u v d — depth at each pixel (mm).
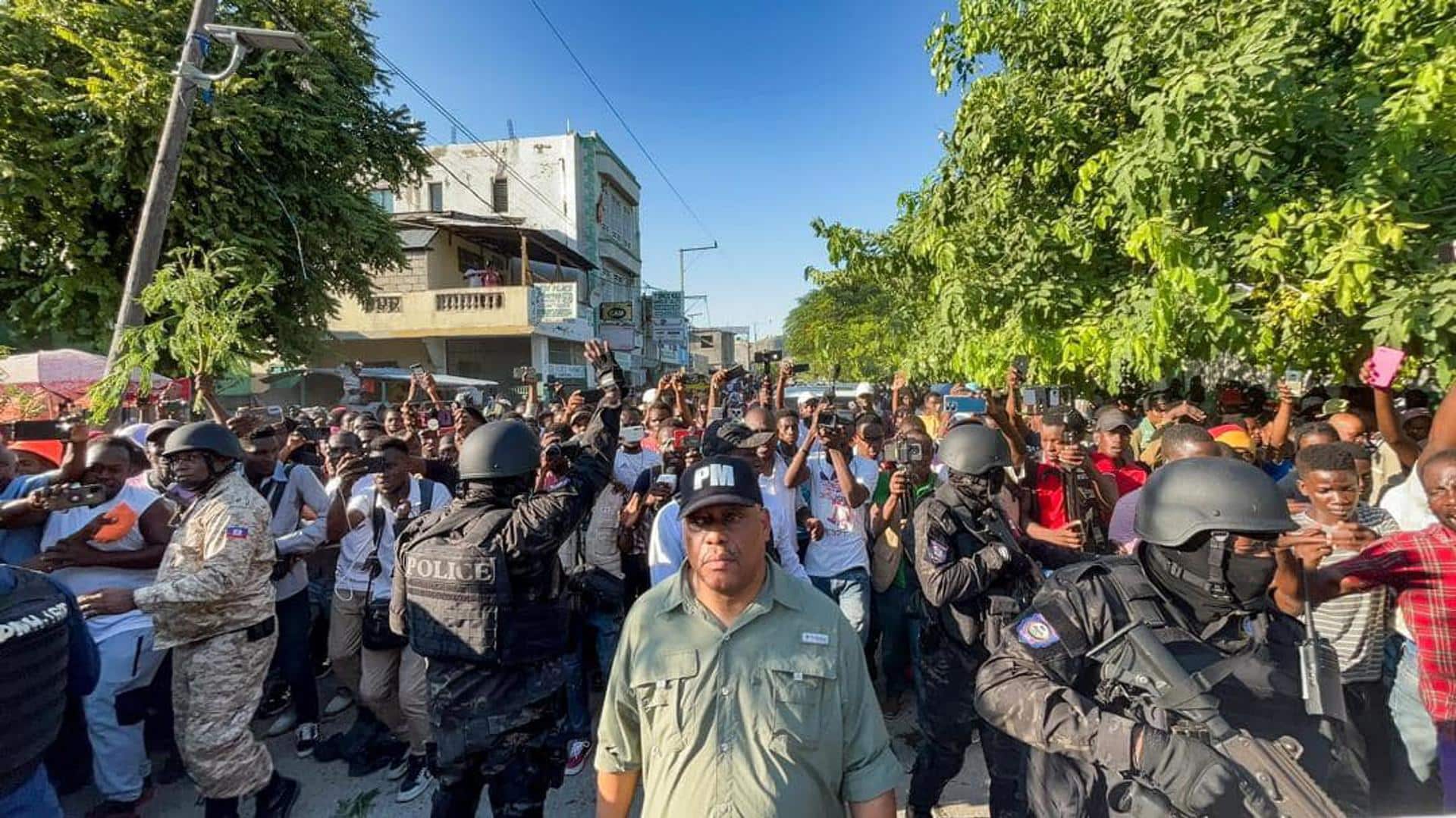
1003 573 2979
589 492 2951
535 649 2756
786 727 1727
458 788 2766
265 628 3219
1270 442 4512
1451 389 2699
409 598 2803
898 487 4078
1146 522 1786
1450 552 2361
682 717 1756
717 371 5570
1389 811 2762
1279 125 4074
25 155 12211
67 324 13602
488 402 19391
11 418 6910
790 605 1863
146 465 4285
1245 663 1673
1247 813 1406
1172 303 4129
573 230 29719
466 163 29984
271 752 4168
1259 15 4445
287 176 15031
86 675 2484
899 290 9195
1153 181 4312
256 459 4355
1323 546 1810
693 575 1937
